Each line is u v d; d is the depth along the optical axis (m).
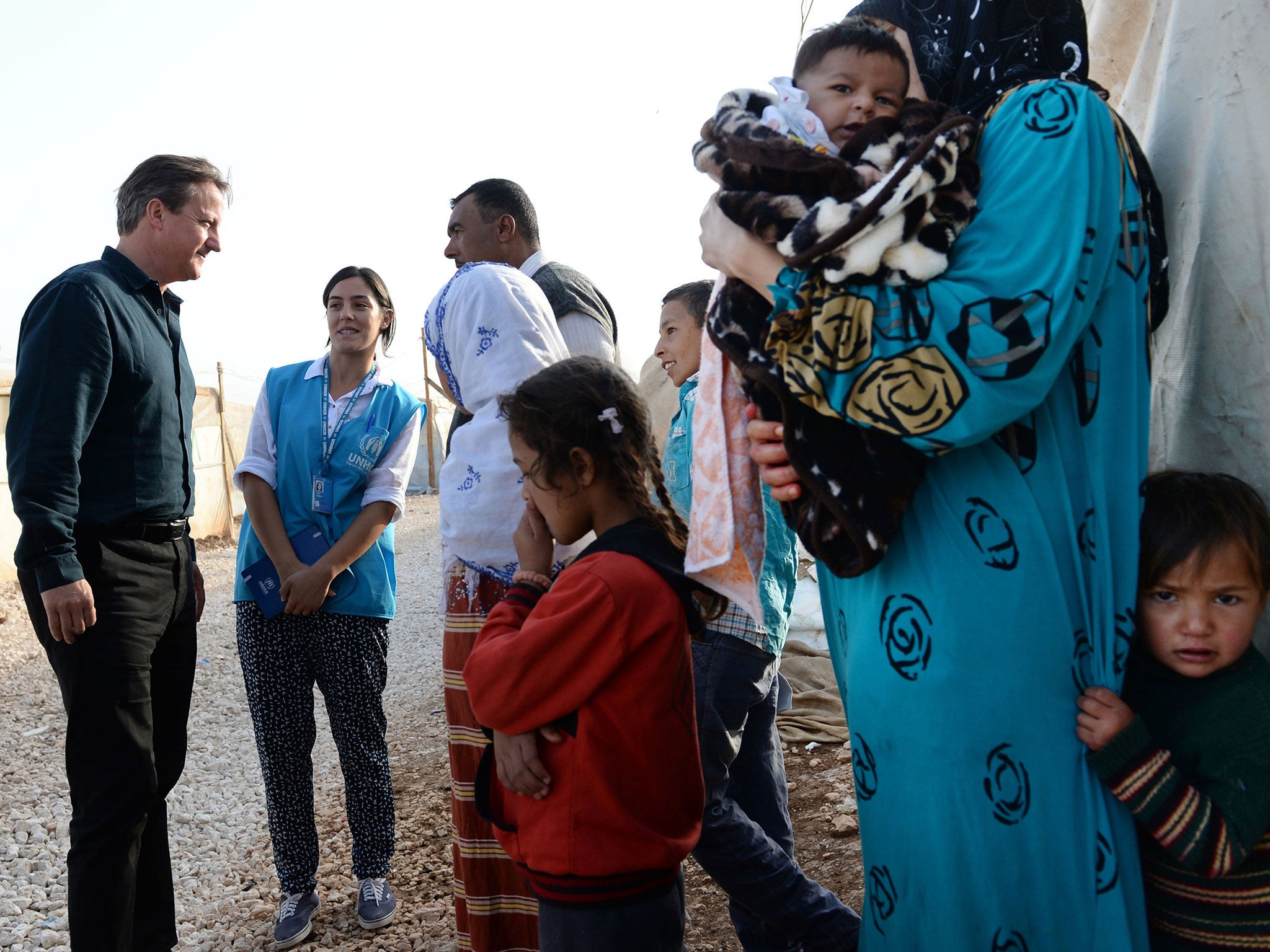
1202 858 1.33
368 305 3.52
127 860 2.66
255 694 3.37
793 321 1.33
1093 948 1.34
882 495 1.34
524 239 2.84
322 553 3.34
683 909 1.78
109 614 2.67
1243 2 1.57
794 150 1.33
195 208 2.89
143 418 2.77
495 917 2.34
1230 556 1.40
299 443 3.41
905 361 1.28
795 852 3.29
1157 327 1.55
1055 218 1.29
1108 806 1.37
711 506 1.63
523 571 1.85
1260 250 1.57
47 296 2.66
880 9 1.71
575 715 1.65
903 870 1.42
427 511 20.72
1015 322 1.26
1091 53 2.39
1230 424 1.66
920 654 1.38
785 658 4.97
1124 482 1.40
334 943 3.27
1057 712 1.36
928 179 1.25
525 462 1.75
